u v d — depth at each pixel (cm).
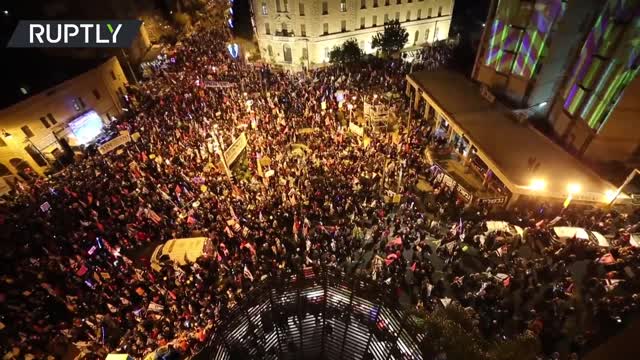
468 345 1112
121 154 3234
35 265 2125
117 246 2231
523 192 2116
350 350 1186
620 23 2045
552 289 1748
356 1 5259
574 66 2522
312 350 1201
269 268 2016
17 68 3828
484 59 3272
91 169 3095
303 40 5525
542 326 1588
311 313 1234
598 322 1628
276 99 3956
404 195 2488
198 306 1822
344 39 5606
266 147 3094
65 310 1914
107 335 1761
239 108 3809
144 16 6406
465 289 1839
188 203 2484
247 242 2141
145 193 2567
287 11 5347
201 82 4538
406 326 1147
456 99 3180
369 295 1230
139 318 1791
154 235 2359
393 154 2842
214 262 2091
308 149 3083
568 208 2212
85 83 4025
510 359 1141
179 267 2089
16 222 2564
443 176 2522
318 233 2186
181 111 3847
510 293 1780
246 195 2561
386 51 5431
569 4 2409
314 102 3825
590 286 1780
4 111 3266
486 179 2497
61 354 1761
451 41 6031
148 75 5359
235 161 3055
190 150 3077
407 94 4006
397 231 2192
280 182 2638
